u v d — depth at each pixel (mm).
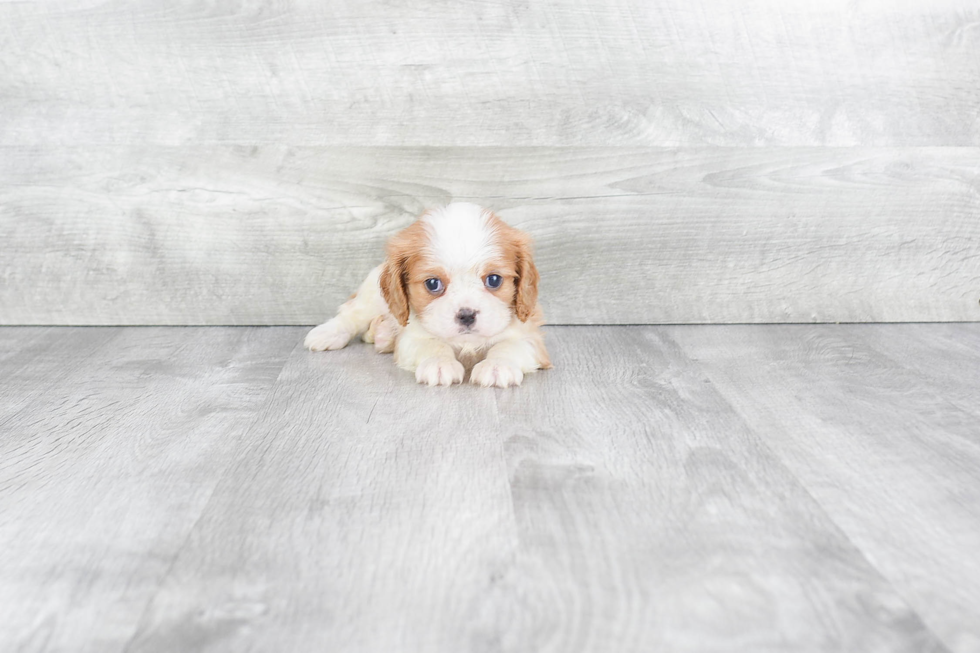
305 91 1718
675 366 1561
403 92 1722
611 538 927
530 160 1757
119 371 1530
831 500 1023
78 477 1083
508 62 1710
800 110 1758
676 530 946
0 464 1124
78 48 1690
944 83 1755
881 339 1747
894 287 1863
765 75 1738
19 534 938
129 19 1679
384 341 1638
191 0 1664
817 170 1781
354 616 788
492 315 1412
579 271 1824
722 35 1712
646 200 1786
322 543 918
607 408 1335
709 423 1272
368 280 1708
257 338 1754
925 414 1317
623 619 781
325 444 1192
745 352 1651
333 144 1739
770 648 742
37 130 1730
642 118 1745
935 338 1758
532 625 771
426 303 1442
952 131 1780
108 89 1715
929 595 824
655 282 1837
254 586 837
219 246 1794
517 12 1681
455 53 1703
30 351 1653
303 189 1763
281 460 1137
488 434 1228
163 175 1749
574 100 1732
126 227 1779
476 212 1493
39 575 857
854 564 878
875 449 1180
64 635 763
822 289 1856
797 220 1807
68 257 1796
